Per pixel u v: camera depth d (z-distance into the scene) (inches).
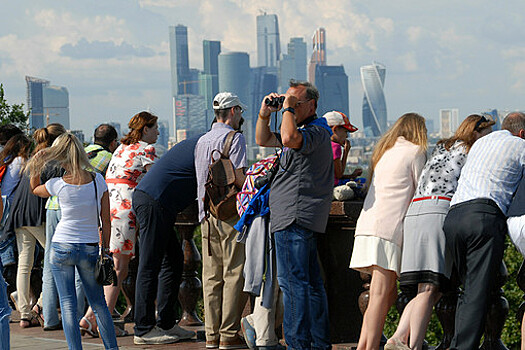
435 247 240.8
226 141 300.7
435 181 245.3
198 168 306.2
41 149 352.8
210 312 308.3
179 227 358.3
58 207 356.2
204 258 309.1
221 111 307.9
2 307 280.7
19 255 387.2
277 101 276.8
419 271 241.8
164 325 325.7
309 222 257.1
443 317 265.3
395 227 252.1
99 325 290.4
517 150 233.5
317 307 266.7
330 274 289.7
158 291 326.3
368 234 254.1
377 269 253.1
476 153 239.3
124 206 333.1
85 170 291.3
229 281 301.1
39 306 384.8
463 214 231.5
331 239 289.4
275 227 261.9
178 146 316.8
